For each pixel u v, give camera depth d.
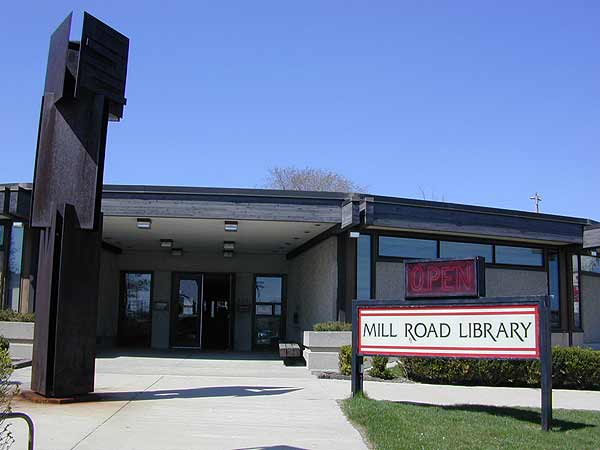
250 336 23.12
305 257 20.22
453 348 8.83
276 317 23.38
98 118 9.20
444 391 11.69
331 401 9.79
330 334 14.55
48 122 9.38
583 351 12.95
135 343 22.84
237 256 23.52
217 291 23.38
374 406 9.05
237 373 13.66
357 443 7.04
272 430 7.57
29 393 8.96
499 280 17.83
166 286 23.14
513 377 12.84
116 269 22.81
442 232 16.06
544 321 8.13
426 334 9.11
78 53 9.42
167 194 14.49
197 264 23.36
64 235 8.90
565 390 12.48
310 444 6.93
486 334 8.58
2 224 16.23
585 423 8.59
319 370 14.36
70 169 9.16
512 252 18.19
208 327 23.14
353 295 15.47
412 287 9.40
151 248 22.39
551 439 7.43
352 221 14.23
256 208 14.64
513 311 8.40
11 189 14.94
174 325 23.00
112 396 9.54
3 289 16.00
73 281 8.96
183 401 9.34
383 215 14.67
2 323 14.66
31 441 4.73
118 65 9.45
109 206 14.40
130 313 22.98
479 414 8.98
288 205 14.74
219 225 16.27
